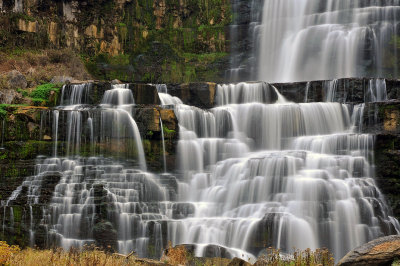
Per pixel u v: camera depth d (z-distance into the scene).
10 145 24.19
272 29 41.41
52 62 38.19
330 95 29.91
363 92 29.22
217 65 42.28
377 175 23.75
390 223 21.86
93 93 28.92
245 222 20.89
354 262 12.52
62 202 22.27
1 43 36.84
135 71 40.88
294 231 20.53
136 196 23.05
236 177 24.31
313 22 39.97
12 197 22.83
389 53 36.72
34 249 20.45
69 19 40.72
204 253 19.02
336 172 23.36
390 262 12.33
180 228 21.50
